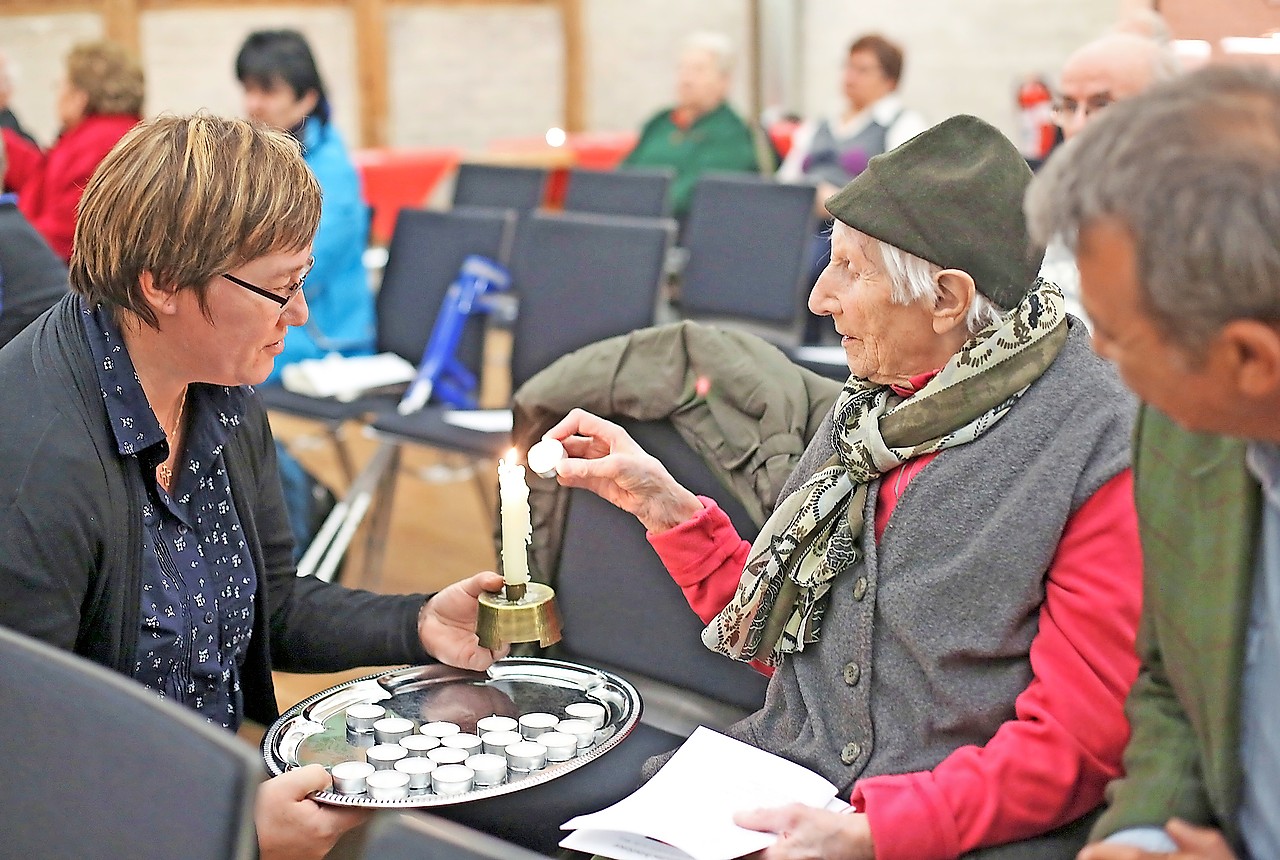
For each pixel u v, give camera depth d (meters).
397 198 6.11
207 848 0.84
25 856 0.97
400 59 7.15
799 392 1.60
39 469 1.26
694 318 4.04
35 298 2.27
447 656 1.54
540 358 3.35
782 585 1.37
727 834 1.19
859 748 1.31
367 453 4.68
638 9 7.76
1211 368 0.83
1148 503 1.04
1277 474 0.94
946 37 6.77
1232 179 0.78
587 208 4.58
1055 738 1.17
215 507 1.46
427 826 0.79
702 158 5.41
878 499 1.32
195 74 6.64
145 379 1.36
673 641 1.67
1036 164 3.27
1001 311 1.24
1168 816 1.03
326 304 3.67
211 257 1.26
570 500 1.76
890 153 1.25
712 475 1.63
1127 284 0.83
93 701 0.93
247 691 1.58
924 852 1.17
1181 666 1.02
